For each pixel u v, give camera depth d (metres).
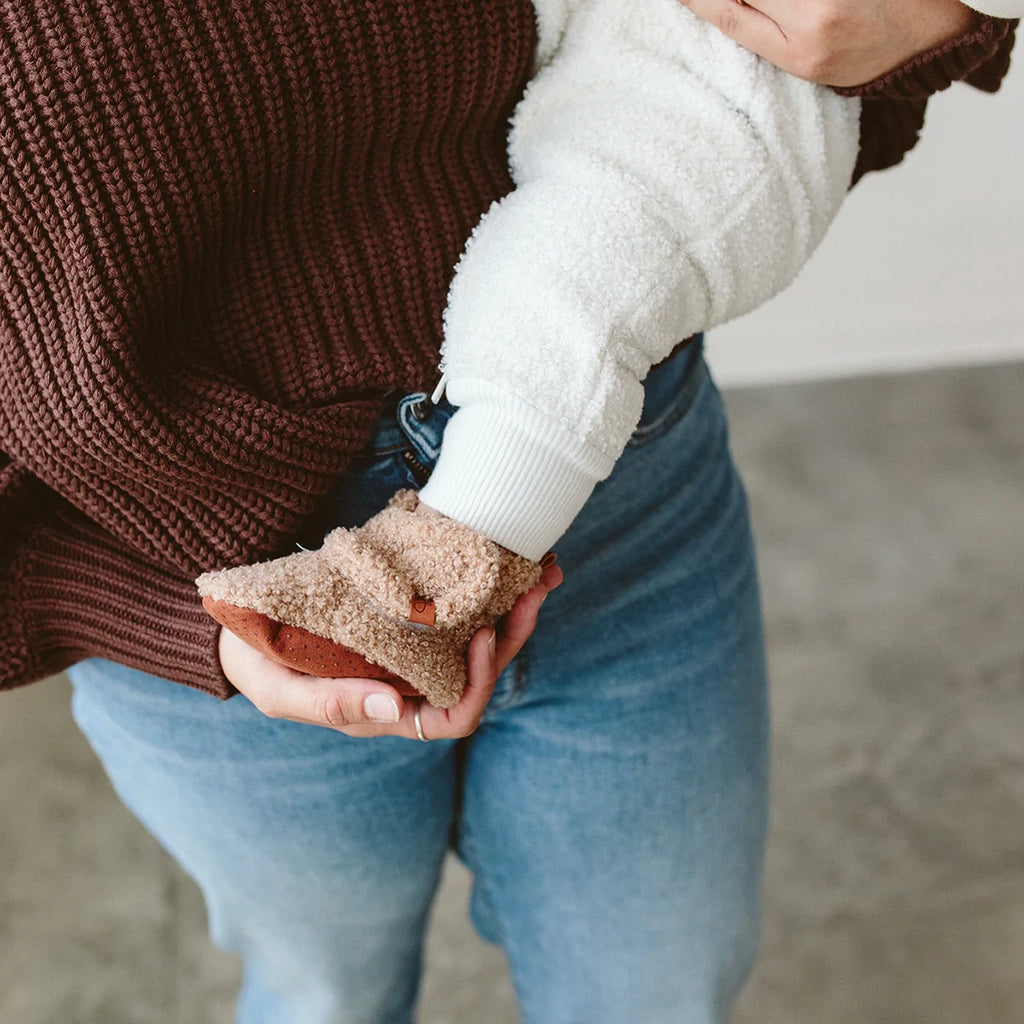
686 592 0.71
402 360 0.56
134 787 0.76
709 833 0.77
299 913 0.80
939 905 1.38
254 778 0.70
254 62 0.49
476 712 0.57
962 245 1.96
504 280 0.52
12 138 0.47
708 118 0.53
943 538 1.82
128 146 0.48
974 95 1.75
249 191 0.52
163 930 1.39
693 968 0.82
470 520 0.53
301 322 0.55
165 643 0.60
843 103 0.56
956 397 2.07
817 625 1.70
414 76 0.52
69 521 0.61
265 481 0.55
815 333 2.08
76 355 0.50
